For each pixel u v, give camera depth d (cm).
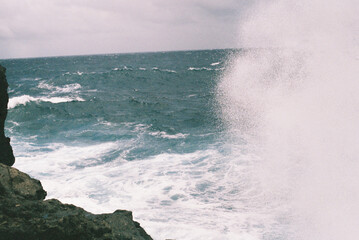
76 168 1015
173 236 590
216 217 679
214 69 4781
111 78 4119
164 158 1106
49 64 9706
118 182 884
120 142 1340
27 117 1891
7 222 330
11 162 632
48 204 381
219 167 992
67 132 1555
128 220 420
